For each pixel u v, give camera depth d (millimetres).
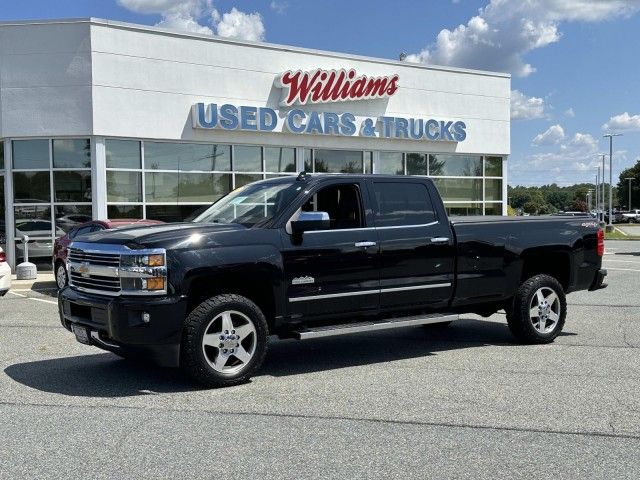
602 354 7762
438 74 23953
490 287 8055
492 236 8070
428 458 4465
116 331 6012
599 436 4910
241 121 19594
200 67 19078
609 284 15586
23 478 4137
